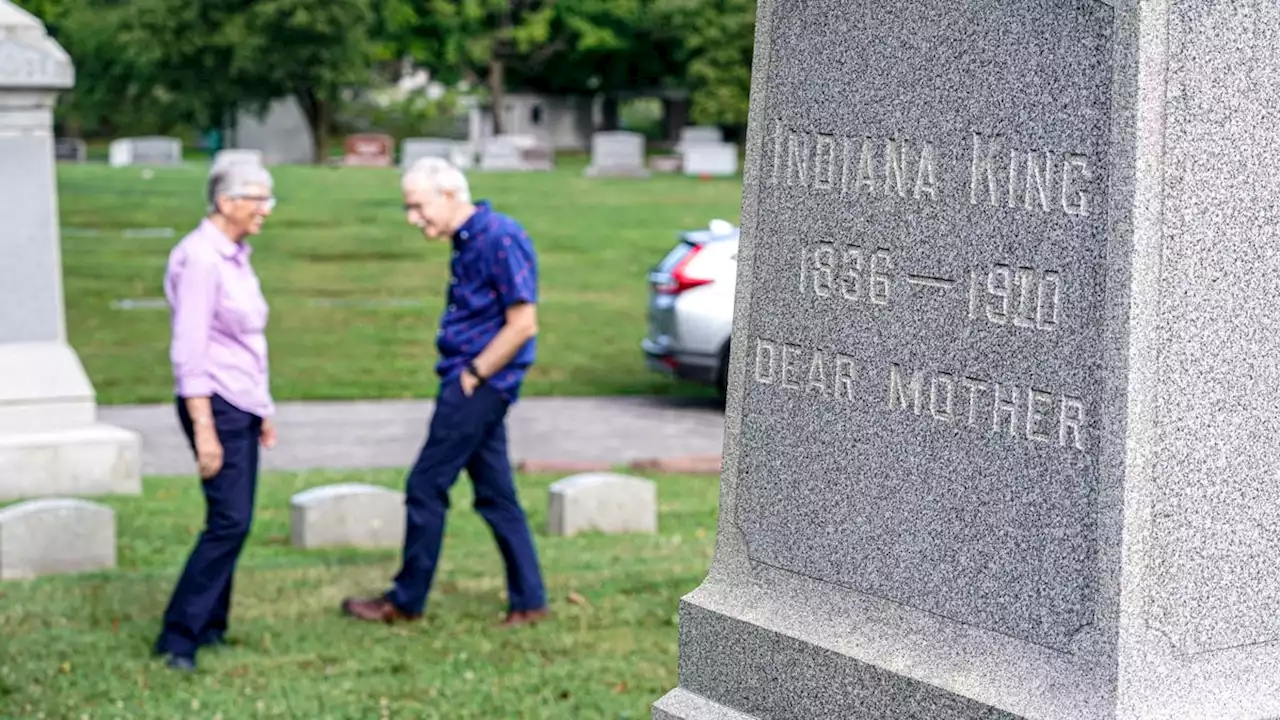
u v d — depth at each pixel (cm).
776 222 477
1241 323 400
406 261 2655
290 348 1950
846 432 460
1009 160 413
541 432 1537
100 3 5075
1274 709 405
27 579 904
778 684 475
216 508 750
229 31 4881
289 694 700
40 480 1166
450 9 5566
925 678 432
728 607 491
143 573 913
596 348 2022
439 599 860
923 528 441
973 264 423
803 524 474
